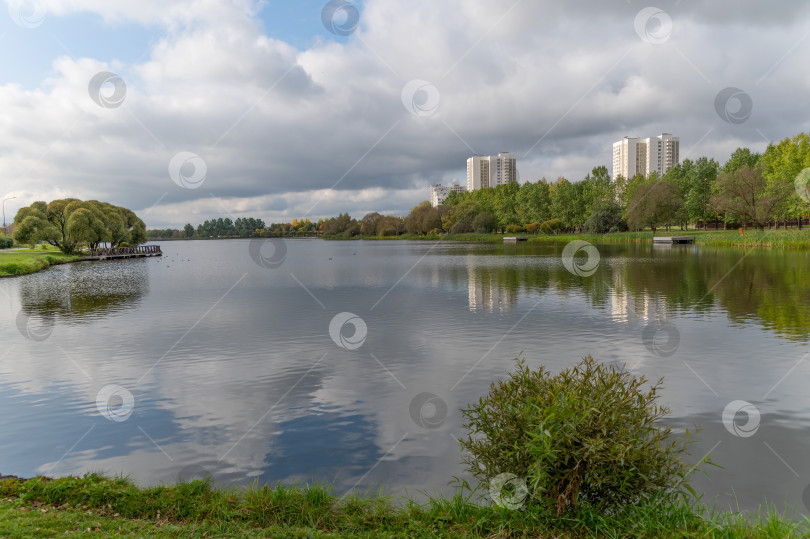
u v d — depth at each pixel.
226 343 14.39
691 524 4.10
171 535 4.27
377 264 48.09
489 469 4.46
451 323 16.70
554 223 99.38
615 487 4.05
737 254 43.47
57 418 8.49
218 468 6.48
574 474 3.97
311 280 33.72
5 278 40.09
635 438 4.04
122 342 14.79
